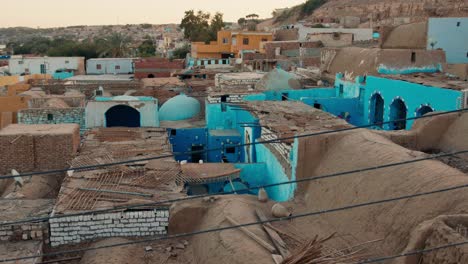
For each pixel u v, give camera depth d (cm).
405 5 8119
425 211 1346
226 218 1673
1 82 5131
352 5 9831
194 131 3216
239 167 2347
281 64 4791
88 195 1816
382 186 1568
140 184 1931
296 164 1947
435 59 3114
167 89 4122
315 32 5641
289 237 1593
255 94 3241
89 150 2394
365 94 3084
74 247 1689
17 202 1888
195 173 2148
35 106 3216
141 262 1593
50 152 2358
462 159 1897
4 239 1669
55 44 11956
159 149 2406
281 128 2122
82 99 3353
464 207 1258
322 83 3756
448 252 1073
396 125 2811
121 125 3303
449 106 2262
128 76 5919
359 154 1791
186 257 1634
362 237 1502
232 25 14088
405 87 2642
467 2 6475
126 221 1723
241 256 1436
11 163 2350
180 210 1761
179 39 12538
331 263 1130
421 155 1628
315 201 1838
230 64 5509
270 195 2311
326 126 2125
